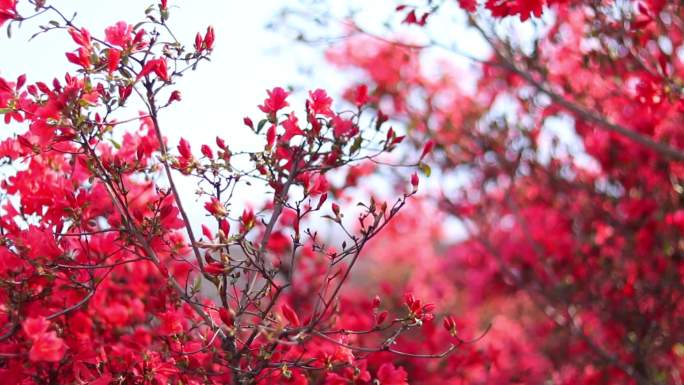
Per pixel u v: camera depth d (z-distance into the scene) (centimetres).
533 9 470
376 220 369
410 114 809
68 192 397
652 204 709
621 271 738
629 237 730
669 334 710
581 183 754
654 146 555
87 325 417
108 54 356
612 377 741
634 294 719
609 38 581
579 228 764
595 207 749
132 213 422
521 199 804
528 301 941
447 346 658
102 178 378
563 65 694
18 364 402
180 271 478
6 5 357
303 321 417
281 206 377
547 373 781
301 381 405
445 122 795
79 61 357
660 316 711
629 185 725
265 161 371
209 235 378
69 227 410
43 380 411
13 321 398
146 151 433
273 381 409
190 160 364
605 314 739
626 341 723
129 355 400
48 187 413
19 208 423
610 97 687
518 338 851
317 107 380
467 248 884
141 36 362
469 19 561
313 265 659
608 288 735
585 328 775
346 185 528
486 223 819
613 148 711
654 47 607
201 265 370
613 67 584
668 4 575
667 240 684
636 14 573
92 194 429
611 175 734
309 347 435
